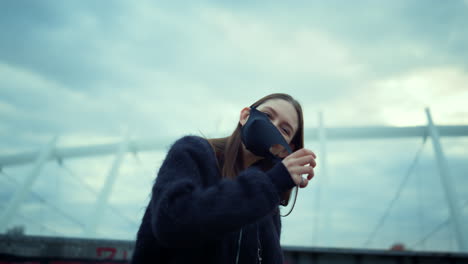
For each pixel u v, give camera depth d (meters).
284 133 1.30
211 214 0.79
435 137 35.38
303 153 0.98
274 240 1.29
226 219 0.80
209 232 0.81
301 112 1.37
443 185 32.84
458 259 6.95
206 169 1.06
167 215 0.81
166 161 1.03
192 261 0.99
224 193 0.85
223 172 1.18
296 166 0.94
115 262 6.91
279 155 1.24
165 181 0.93
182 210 0.80
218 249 1.02
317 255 7.20
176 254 1.00
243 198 0.84
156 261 1.01
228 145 1.26
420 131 36.69
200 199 0.83
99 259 6.91
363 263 7.07
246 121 1.20
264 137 1.11
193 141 1.13
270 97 1.38
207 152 1.11
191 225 0.79
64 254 6.91
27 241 6.93
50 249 6.91
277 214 1.45
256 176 0.90
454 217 30.47
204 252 1.01
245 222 0.83
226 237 1.06
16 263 6.75
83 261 6.89
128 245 7.02
